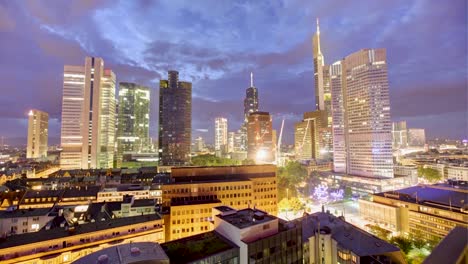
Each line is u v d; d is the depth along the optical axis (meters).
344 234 84.81
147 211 126.19
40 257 73.38
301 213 178.00
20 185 188.75
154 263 43.66
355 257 73.75
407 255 96.75
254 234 57.94
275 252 59.41
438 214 120.94
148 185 194.00
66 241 78.81
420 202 133.12
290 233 63.41
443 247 34.28
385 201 151.00
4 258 69.31
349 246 77.50
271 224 61.44
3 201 150.88
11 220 107.12
